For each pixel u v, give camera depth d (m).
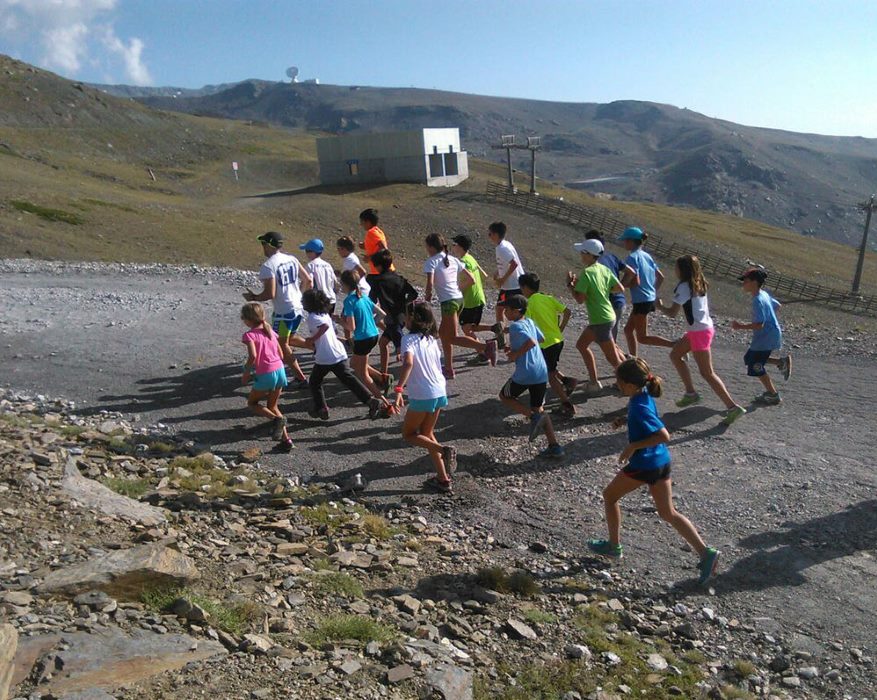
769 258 71.50
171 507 6.65
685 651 5.27
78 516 5.87
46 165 72.06
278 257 9.80
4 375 10.75
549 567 6.28
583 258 9.62
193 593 4.86
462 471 8.03
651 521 7.00
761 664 5.17
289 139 140.38
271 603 5.09
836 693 4.87
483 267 52.19
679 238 68.44
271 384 8.33
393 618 5.21
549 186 110.50
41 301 16.14
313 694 4.02
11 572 4.73
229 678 4.00
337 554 6.12
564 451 8.46
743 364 11.66
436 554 6.39
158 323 14.26
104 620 4.31
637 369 5.86
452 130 82.12
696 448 8.45
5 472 6.37
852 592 5.83
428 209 63.44
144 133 106.25
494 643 5.13
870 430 8.76
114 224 43.56
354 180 79.94
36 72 109.50
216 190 81.00
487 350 10.38
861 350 12.62
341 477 7.87
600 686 4.77
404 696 4.18
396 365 11.64
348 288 9.32
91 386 10.37
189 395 10.09
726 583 6.04
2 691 3.41
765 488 7.45
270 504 7.05
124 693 3.67
